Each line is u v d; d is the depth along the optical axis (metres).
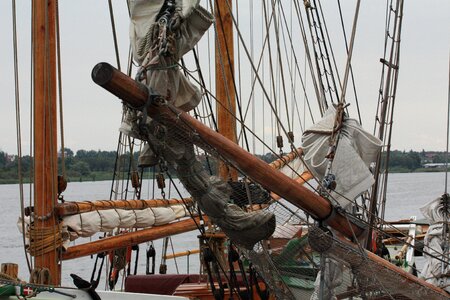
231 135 18.56
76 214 13.59
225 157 9.80
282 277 10.92
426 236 14.94
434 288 11.59
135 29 9.77
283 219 10.52
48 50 12.95
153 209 15.76
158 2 9.75
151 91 9.14
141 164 9.96
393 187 108.12
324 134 11.60
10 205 97.81
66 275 30.75
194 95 9.88
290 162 20.47
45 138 12.98
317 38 19.70
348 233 10.81
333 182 10.98
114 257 17.89
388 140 16.80
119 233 17.33
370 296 10.93
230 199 10.42
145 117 9.20
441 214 14.98
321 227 10.68
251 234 10.16
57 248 13.04
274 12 15.73
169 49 9.40
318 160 11.54
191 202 16.67
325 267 10.64
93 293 10.97
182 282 15.51
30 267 12.69
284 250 10.80
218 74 18.69
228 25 18.66
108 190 109.06
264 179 10.05
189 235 48.34
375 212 13.88
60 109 13.31
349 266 10.72
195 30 9.70
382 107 16.45
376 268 10.81
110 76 8.87
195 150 9.81
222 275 15.30
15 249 39.91
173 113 9.35
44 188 12.98
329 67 20.02
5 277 10.81
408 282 11.11
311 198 10.42
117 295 11.70
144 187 59.19
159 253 38.19
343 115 11.55
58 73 13.24
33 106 13.05
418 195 80.88
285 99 16.47
